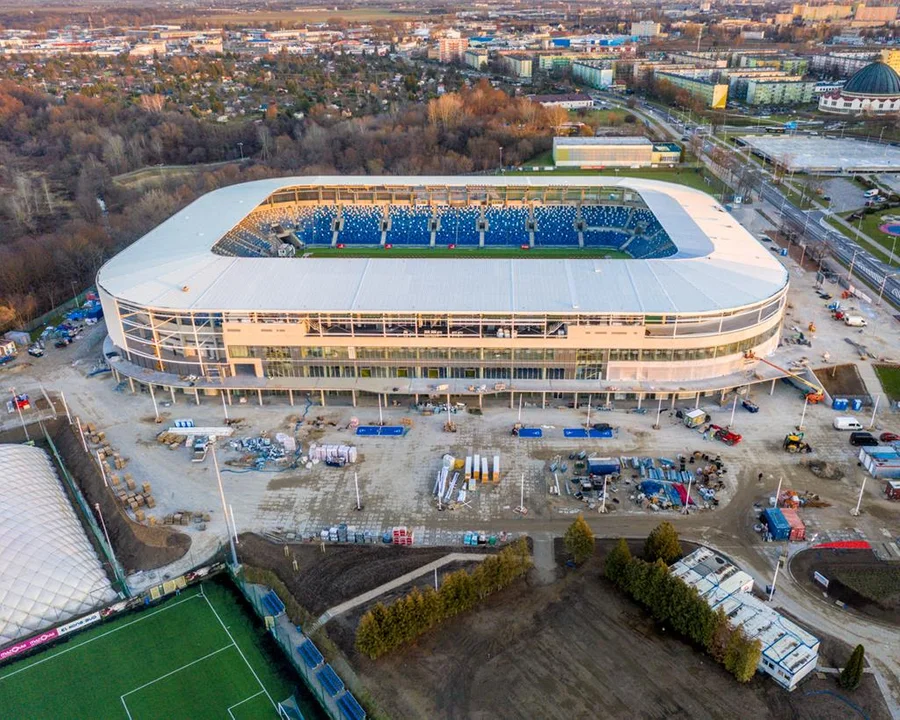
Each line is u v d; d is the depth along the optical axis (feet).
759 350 501.15
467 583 312.71
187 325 477.36
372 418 466.70
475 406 477.36
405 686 281.74
